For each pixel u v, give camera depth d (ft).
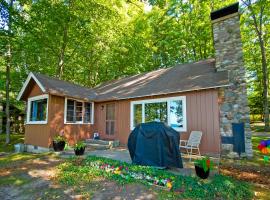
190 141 26.91
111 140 37.99
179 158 19.88
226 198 13.53
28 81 36.83
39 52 51.65
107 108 41.01
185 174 17.72
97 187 15.94
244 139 25.43
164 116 31.89
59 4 41.88
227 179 16.78
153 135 20.65
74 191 15.42
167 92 29.86
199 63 38.42
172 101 31.24
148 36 66.49
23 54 51.52
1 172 21.07
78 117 39.11
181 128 29.68
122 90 40.22
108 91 43.91
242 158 25.05
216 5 60.59
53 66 58.75
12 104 71.31
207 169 16.37
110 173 18.61
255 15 55.47
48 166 22.40
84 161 23.21
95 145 35.27
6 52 45.44
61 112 35.53
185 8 67.21
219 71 29.66
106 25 50.08
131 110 36.22
